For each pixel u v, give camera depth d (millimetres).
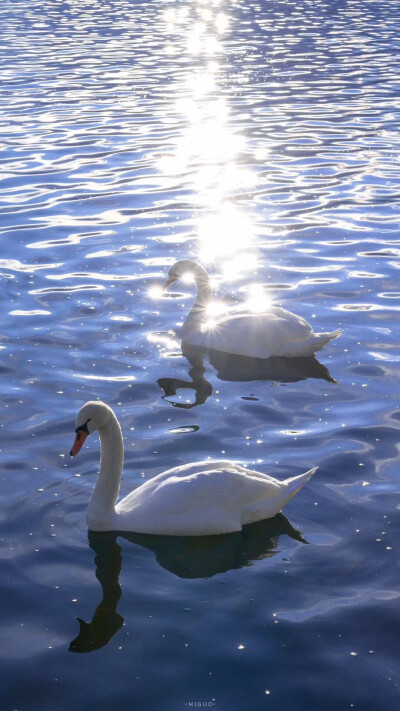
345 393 11312
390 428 10398
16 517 8758
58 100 29281
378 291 14555
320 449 9961
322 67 35000
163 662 6984
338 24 47406
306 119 26703
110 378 11680
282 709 6527
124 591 7809
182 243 16828
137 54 38438
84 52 38906
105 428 8508
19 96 29891
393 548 8305
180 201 19328
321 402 11086
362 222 17812
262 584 7879
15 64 35938
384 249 16344
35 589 7816
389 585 7812
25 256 16062
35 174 21328
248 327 12609
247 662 6973
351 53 38094
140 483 9320
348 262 15797
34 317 13492
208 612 7531
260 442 10125
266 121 26531
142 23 48875
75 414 10695
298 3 58375
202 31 45562
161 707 6555
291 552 8305
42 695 6684
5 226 17672
